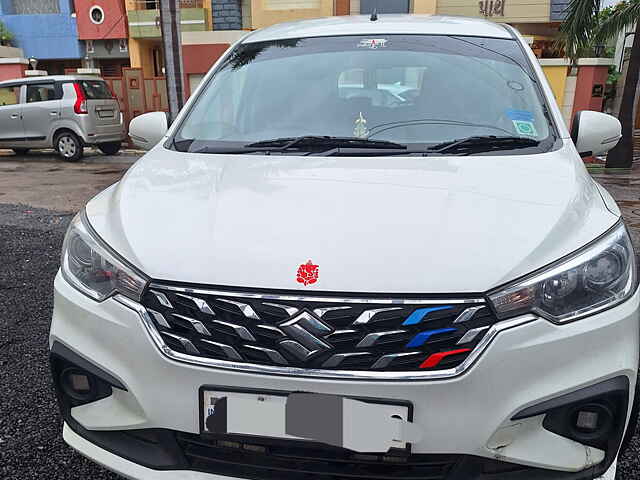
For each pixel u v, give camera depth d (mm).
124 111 12742
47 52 17953
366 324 1416
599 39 9688
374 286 1424
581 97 9812
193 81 11703
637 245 4824
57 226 5816
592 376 1465
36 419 2438
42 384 2709
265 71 2711
